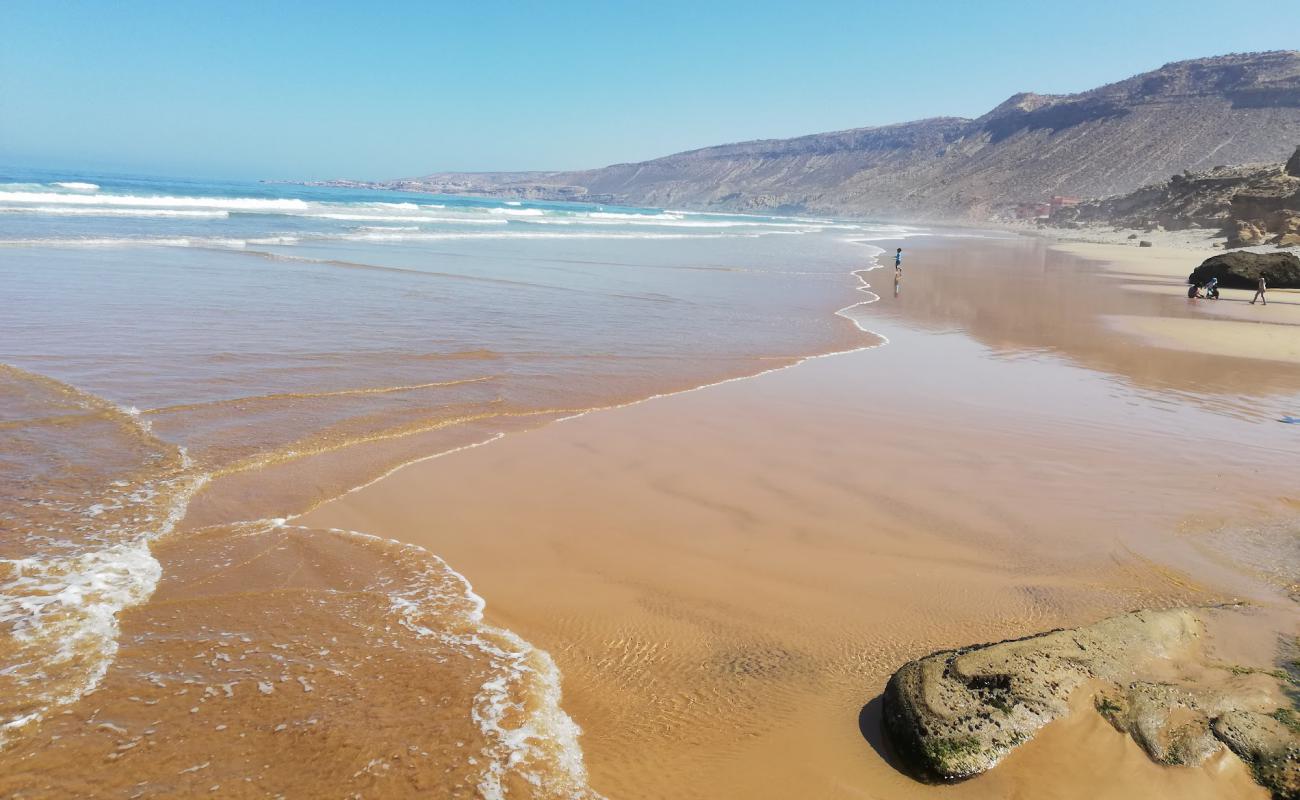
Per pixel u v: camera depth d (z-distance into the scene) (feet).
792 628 13.34
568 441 23.89
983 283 82.94
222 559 14.93
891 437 25.50
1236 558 16.25
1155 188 275.59
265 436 22.25
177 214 111.65
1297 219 146.30
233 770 9.10
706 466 22.11
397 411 25.71
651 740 10.24
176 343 32.37
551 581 14.90
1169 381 35.76
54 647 11.42
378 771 9.21
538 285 59.67
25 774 8.79
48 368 27.25
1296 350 45.50
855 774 9.70
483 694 10.98
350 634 12.48
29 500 16.72
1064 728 9.92
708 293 61.77
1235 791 9.29
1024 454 23.90
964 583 15.14
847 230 248.73
